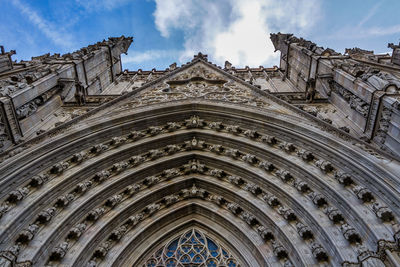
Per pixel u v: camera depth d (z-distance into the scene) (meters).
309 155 10.85
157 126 14.48
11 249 7.88
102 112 13.90
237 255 11.65
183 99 15.48
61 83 16.08
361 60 18.27
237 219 12.29
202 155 14.12
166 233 12.60
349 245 8.37
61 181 10.32
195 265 11.52
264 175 11.91
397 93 10.54
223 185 13.05
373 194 8.53
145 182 13.05
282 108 13.75
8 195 8.83
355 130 12.45
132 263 11.14
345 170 9.60
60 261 9.16
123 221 11.77
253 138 13.09
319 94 16.55
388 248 7.20
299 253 9.24
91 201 11.02
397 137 9.83
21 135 11.84
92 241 10.26
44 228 9.24
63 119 14.50
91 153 12.07
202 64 21.78
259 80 25.61
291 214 10.38
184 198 13.72
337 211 9.12
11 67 16.16
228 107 14.28
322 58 17.31
